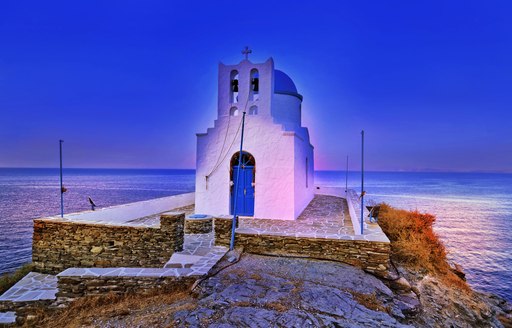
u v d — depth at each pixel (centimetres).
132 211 1378
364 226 1036
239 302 604
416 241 1158
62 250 1061
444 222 4150
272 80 1454
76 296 723
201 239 1070
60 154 1138
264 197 1380
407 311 718
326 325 533
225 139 1441
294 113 1820
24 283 962
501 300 1312
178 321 542
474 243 3080
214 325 523
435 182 15088
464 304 962
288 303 605
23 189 8225
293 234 925
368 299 664
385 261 838
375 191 9112
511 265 2448
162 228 968
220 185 1442
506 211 5138
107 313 631
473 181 16538
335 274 784
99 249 1027
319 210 1684
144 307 642
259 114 1416
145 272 740
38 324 688
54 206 4922
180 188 9269
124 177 18025
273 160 1378
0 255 2420
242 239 945
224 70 1464
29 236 3005
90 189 8556
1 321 724
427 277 1027
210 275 738
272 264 841
